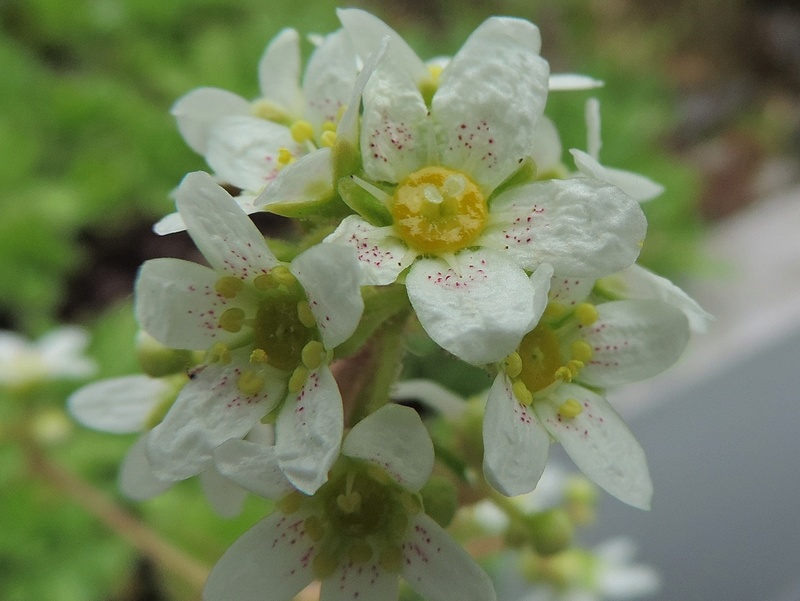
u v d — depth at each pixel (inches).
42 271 3.2
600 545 2.6
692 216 3.5
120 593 2.8
